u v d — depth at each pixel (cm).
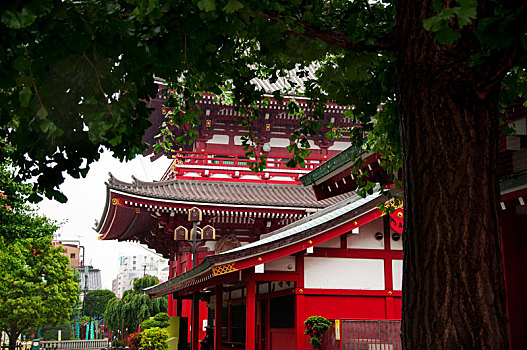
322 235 1499
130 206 2731
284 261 1541
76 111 548
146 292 2730
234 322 2216
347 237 1603
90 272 12794
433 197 446
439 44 441
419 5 454
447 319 424
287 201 2936
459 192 441
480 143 452
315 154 3175
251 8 446
